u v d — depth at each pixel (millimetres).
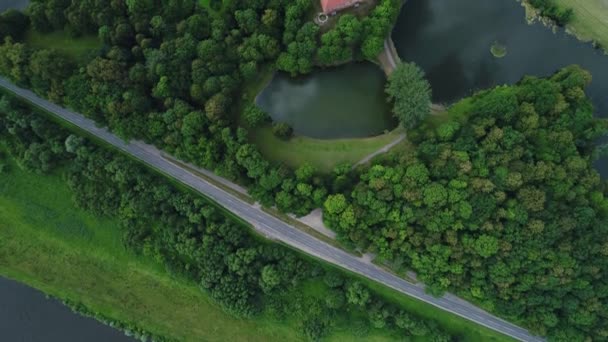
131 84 114250
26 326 127812
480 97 114438
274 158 117000
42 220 127000
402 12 119688
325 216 112250
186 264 120438
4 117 122375
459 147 107625
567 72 111250
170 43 113438
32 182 127062
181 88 113938
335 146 116812
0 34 118125
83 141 120312
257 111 113500
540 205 104438
